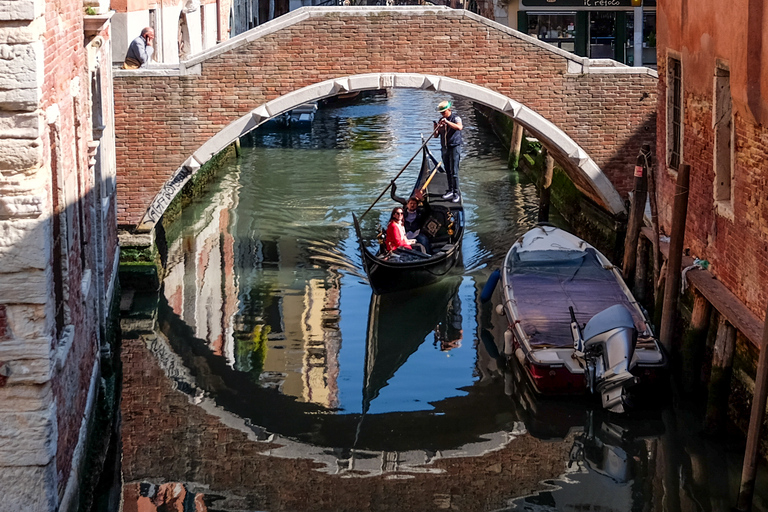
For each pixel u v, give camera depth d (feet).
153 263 42.47
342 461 27.96
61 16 22.04
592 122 44.06
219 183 63.10
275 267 46.21
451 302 41.81
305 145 76.28
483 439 29.45
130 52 44.11
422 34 42.45
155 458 27.89
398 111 93.97
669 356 31.60
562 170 57.06
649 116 43.88
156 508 24.94
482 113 90.63
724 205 30.53
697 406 30.63
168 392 32.73
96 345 28.96
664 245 36.32
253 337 37.60
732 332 27.55
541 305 35.12
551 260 38.93
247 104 42.93
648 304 39.17
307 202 58.18
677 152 37.70
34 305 18.12
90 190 28.94
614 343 29.60
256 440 29.32
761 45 26.04
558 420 30.42
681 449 28.40
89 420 25.61
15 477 18.60
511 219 54.29
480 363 35.55
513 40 42.80
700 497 25.77
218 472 27.07
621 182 44.68
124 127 42.75
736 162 28.91
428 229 47.70
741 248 28.45
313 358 35.76
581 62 43.32
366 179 63.72
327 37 42.24
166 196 43.24
